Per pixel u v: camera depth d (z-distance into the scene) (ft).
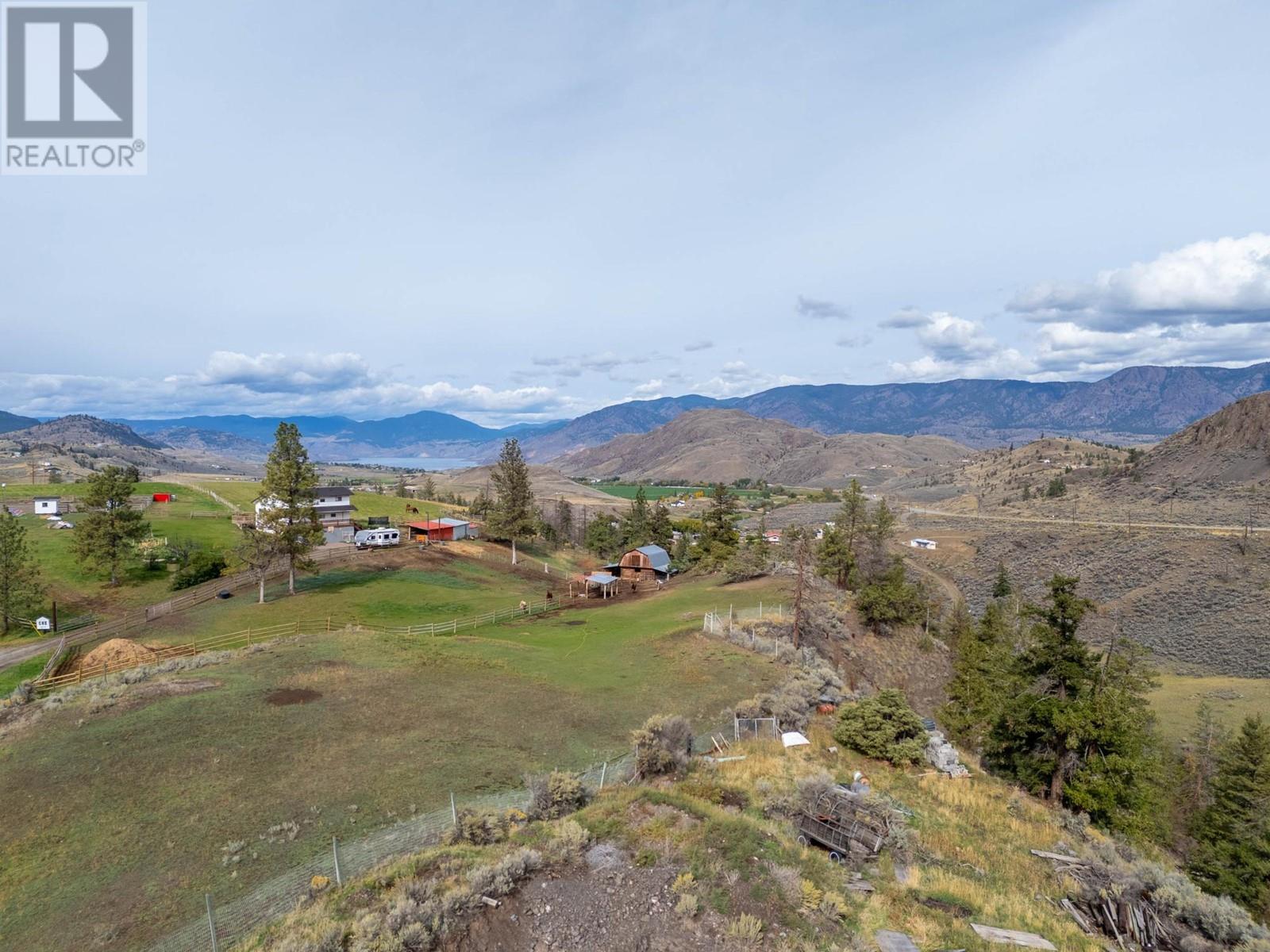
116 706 86.43
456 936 42.16
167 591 201.57
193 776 68.95
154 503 331.98
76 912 48.67
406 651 120.26
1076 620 101.76
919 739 87.81
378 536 280.92
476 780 71.31
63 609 181.68
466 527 325.01
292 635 152.87
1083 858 66.03
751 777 73.26
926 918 50.83
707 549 276.62
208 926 46.70
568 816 58.95
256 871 53.47
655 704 101.71
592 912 45.29
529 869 48.91
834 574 241.14
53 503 281.74
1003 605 279.49
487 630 165.48
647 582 257.34
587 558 364.17
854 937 45.88
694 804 59.82
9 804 62.95
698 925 44.60
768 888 48.78
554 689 106.52
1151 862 70.90
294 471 190.80
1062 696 103.24
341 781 69.10
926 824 69.92
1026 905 56.08
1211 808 123.65
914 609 213.46
